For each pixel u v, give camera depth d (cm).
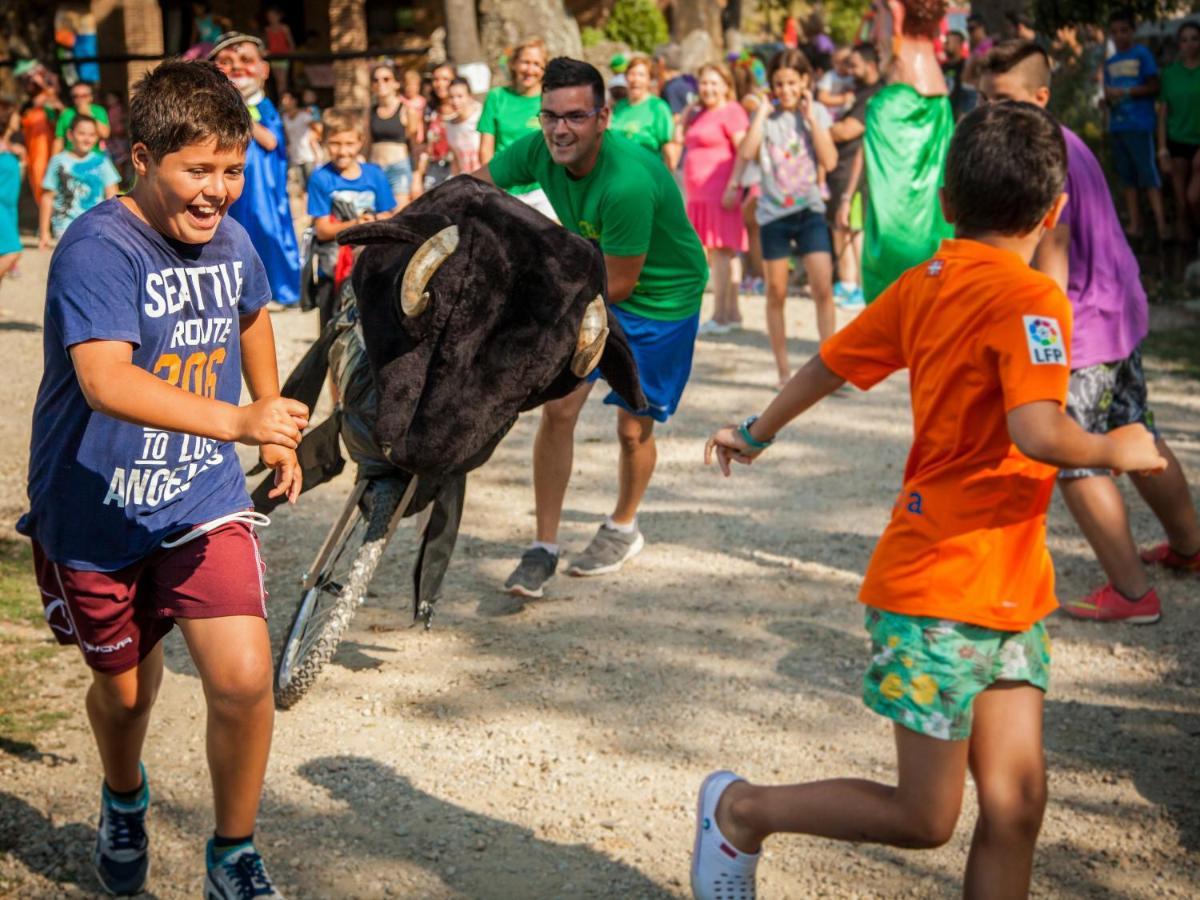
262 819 388
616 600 555
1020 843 290
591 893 354
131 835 347
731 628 526
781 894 353
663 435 815
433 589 452
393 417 400
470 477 731
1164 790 406
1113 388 514
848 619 536
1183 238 1277
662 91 1459
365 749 429
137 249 295
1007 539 287
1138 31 1483
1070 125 1396
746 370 986
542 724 447
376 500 429
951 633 285
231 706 308
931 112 873
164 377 306
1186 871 365
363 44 2336
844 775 415
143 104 288
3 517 654
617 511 588
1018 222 297
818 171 898
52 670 479
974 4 1481
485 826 385
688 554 610
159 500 312
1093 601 535
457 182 440
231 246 317
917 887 357
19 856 364
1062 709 460
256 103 827
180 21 2600
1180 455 756
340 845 375
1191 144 1262
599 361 437
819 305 909
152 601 319
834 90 1382
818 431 823
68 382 304
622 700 464
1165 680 482
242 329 339
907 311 308
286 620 536
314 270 790
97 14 2589
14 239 908
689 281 550
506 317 408
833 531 643
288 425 273
